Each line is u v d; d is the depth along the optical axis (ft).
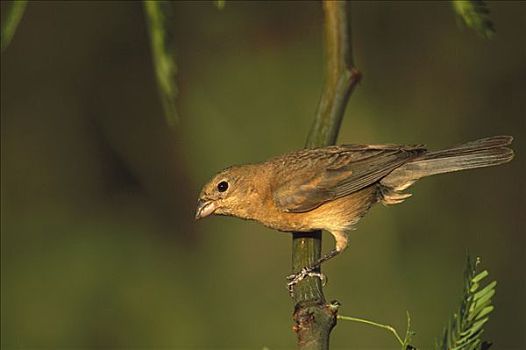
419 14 43.50
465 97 42.88
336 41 22.52
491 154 24.61
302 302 17.39
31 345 39.86
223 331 39.91
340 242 25.31
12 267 41.42
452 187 41.52
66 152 43.70
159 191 42.86
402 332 38.40
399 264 39.34
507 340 41.83
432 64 43.09
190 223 42.19
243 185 25.57
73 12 44.42
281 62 41.96
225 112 41.52
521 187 42.50
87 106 44.01
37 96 43.98
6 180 42.96
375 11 43.42
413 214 40.34
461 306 11.84
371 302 38.70
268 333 39.63
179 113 42.19
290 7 42.78
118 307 40.75
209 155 41.52
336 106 22.20
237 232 41.52
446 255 40.09
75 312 40.57
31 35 44.21
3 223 42.24
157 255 41.83
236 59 42.29
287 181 25.11
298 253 21.62
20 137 43.70
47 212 42.73
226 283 40.75
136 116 43.70
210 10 42.96
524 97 43.24
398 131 41.52
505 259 42.04
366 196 25.27
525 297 41.68
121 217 42.78
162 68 19.56
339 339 38.60
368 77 42.57
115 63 44.19
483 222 41.68
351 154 25.27
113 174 43.45
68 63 44.32
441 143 42.16
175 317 40.32
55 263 41.55
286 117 40.88
